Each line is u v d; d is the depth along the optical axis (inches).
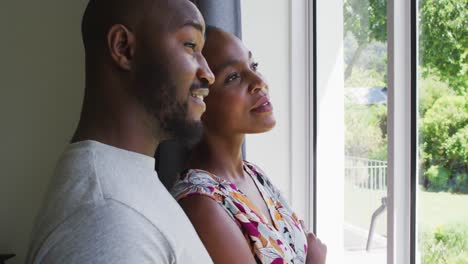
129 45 21.9
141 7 21.9
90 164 20.4
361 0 63.6
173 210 22.1
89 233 18.2
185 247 21.4
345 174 68.1
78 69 87.5
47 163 87.7
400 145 53.1
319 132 69.7
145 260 18.8
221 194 34.9
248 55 39.8
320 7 68.8
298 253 40.0
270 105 39.3
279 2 68.5
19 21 86.4
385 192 60.4
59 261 17.9
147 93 22.0
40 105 87.3
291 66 69.1
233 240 33.1
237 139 39.3
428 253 52.7
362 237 65.1
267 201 41.1
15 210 87.3
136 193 20.3
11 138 87.0
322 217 70.6
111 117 22.2
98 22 22.1
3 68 86.4
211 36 38.5
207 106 38.1
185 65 22.6
